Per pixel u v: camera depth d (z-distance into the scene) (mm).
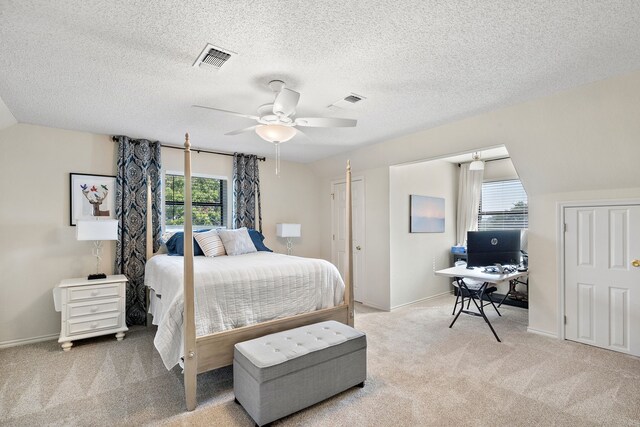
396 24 1724
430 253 5293
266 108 2516
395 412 2098
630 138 2646
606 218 3139
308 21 1689
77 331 3223
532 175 3451
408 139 3982
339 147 4543
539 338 3428
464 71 2277
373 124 3484
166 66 2170
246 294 2500
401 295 4805
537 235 3578
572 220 3350
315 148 4609
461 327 3812
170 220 4402
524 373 2619
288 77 2344
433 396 2283
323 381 2182
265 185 5242
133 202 3975
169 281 2670
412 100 2805
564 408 2127
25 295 3393
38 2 1510
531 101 2832
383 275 4719
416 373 2629
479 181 5543
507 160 5254
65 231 3611
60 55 2020
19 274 3369
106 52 1987
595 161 2949
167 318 2234
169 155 4375
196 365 2174
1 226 3297
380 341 3348
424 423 1980
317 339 2297
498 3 1560
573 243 3344
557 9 1609
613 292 3102
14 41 1855
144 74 2283
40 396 2299
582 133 2818
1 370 2715
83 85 2461
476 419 2016
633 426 1942
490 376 2572
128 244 3881
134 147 4012
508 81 2445
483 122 3240
